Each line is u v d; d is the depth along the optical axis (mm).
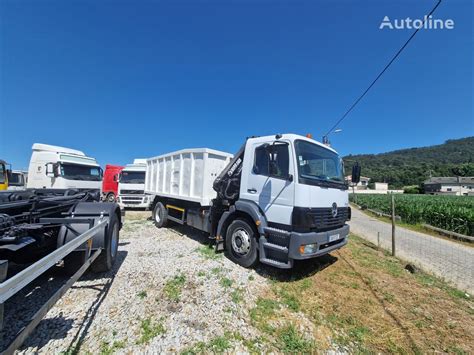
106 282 3555
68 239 3209
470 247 6938
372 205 18781
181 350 2252
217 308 2979
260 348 2346
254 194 4250
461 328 2816
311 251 3588
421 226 10352
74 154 10648
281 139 3965
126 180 12641
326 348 2402
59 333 2393
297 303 3195
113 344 2275
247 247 4305
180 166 6355
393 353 2379
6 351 1408
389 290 3711
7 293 1379
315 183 3846
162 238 6230
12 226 2514
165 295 3229
